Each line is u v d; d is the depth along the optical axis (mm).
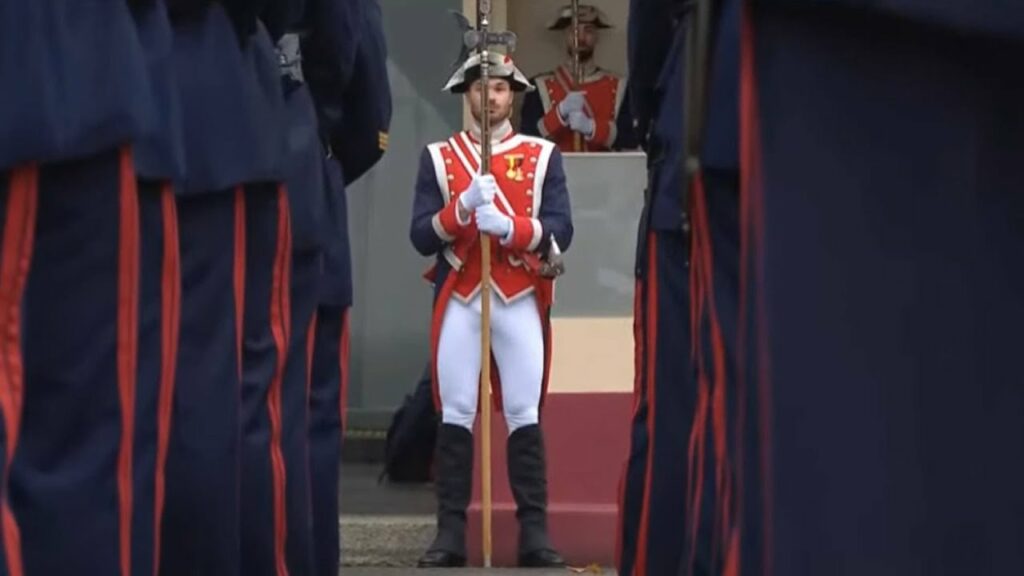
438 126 37812
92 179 11609
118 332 11828
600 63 39344
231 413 15266
